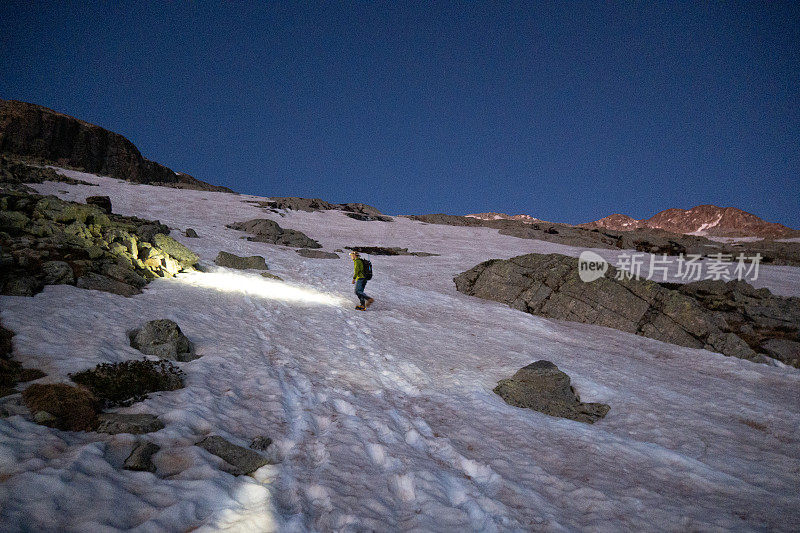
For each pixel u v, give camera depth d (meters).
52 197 12.74
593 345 13.31
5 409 3.93
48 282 8.67
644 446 5.88
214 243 24.27
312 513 3.37
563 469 5.02
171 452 3.82
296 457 4.26
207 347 7.46
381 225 54.38
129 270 11.24
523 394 7.67
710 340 14.09
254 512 3.10
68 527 2.62
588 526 3.79
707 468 5.31
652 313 15.50
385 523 3.40
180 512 2.94
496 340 12.23
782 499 4.68
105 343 6.21
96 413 4.30
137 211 33.56
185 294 11.25
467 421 6.30
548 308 17.27
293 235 34.34
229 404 5.29
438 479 4.28
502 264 20.45
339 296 15.92
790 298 20.36
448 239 47.34
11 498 2.73
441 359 9.76
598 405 7.67
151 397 4.98
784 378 11.18
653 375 10.29
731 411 7.83
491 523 3.57
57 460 3.28
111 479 3.19
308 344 9.17
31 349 5.46
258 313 11.09
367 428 5.28
